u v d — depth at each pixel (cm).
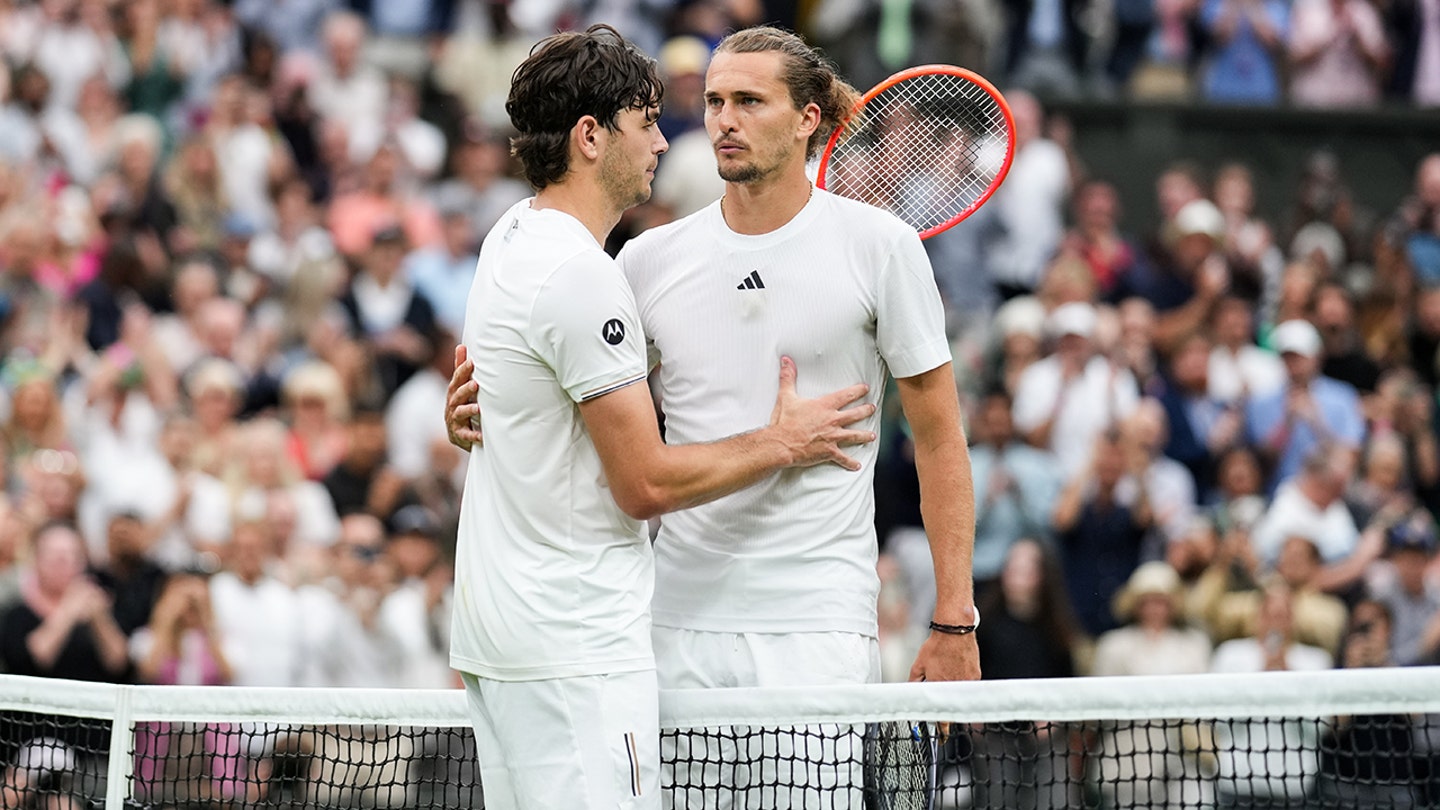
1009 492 2798
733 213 1152
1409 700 983
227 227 3372
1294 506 2902
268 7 3919
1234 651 2641
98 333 3020
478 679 1078
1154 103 3969
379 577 2495
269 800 1340
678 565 1167
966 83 1362
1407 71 4134
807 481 1135
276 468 2659
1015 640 2606
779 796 1146
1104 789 2222
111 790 1258
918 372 1130
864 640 1146
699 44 3594
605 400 1027
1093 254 3506
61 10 3581
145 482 2675
